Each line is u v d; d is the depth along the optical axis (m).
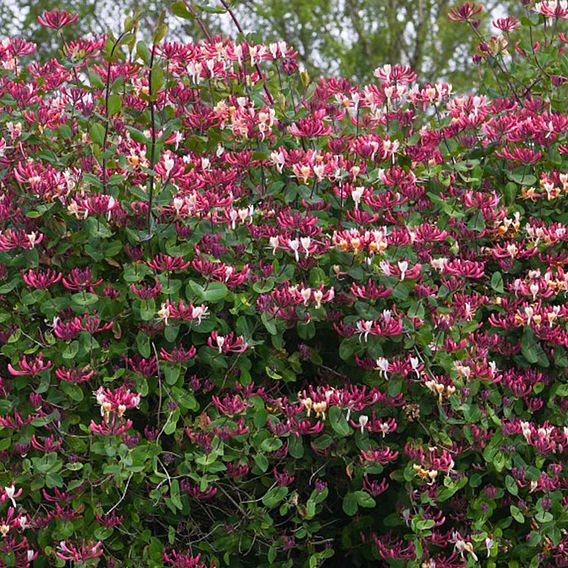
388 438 2.90
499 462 2.81
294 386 3.01
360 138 3.15
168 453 2.68
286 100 3.53
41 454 2.73
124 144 3.19
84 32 10.27
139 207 2.80
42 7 10.20
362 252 2.77
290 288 2.72
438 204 3.10
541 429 2.81
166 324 2.65
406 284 2.77
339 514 3.06
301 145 3.25
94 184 2.77
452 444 2.80
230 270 2.71
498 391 2.94
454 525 2.96
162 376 2.77
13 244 2.68
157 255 2.82
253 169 3.12
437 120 3.31
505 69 3.82
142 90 3.36
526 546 2.91
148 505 2.73
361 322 2.70
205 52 3.34
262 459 2.70
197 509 2.90
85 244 2.81
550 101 3.57
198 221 2.81
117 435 2.59
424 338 2.75
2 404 2.68
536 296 2.99
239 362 2.77
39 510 2.71
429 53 11.09
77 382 2.64
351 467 2.75
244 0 10.98
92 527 2.68
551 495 2.85
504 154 3.17
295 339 2.96
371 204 2.90
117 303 2.75
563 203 3.30
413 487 2.82
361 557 3.07
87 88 3.20
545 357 2.95
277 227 3.02
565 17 3.66
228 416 2.69
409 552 2.78
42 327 2.88
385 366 2.71
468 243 3.14
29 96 3.12
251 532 2.85
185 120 3.27
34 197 2.81
